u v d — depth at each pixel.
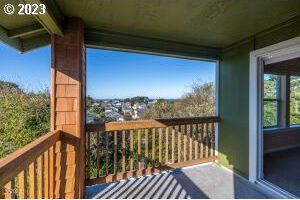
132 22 2.55
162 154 3.50
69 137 2.37
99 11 2.23
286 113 5.00
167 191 2.73
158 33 2.96
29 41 2.63
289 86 5.03
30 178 1.49
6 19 2.14
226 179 3.10
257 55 2.92
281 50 2.60
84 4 2.05
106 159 2.95
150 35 3.04
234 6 2.10
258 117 2.99
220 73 3.77
